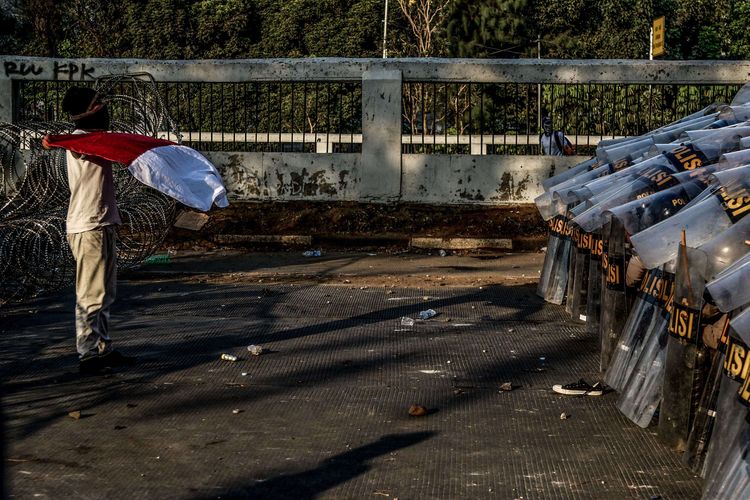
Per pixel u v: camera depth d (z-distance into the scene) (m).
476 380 6.43
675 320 4.92
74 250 6.51
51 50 29.94
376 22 30.53
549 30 26.44
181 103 17.12
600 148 8.38
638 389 5.52
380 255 11.62
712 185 5.32
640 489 4.51
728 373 4.18
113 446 5.14
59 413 5.70
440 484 4.60
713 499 4.12
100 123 6.59
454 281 9.96
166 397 6.03
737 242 4.67
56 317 8.29
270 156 13.42
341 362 6.88
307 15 30.72
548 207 8.91
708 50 28.91
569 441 5.19
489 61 13.33
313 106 19.92
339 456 4.99
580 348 7.25
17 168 11.62
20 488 4.55
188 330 7.83
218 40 31.22
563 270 8.78
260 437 5.29
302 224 12.68
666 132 7.72
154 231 10.38
